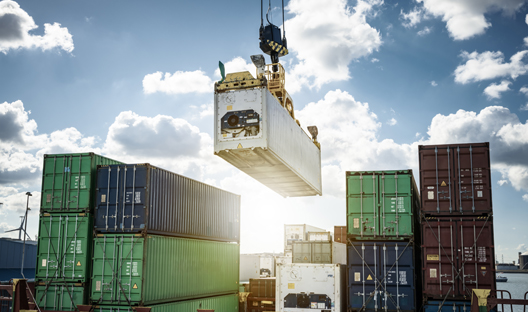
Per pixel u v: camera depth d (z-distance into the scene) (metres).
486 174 19.20
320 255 26.95
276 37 26.83
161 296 20.84
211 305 25.75
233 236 29.95
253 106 18.95
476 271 18.53
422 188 19.73
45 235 21.33
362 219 20.30
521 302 16.89
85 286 20.39
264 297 28.97
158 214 21.12
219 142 19.20
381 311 19.48
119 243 20.17
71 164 21.73
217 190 28.09
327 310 19.88
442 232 19.17
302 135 25.94
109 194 20.92
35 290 20.83
